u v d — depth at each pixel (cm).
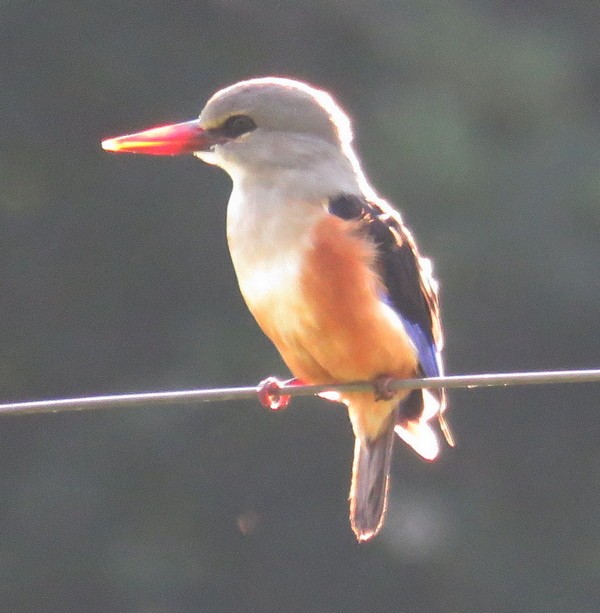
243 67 1725
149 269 1714
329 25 1738
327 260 698
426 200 1658
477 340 1714
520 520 1752
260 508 1661
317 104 739
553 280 1661
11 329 1702
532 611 1694
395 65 1716
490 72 1700
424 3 1739
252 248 713
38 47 1681
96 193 1712
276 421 1670
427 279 762
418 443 738
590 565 1734
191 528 1653
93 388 1700
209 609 1639
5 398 1700
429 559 1672
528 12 1811
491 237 1653
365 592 1656
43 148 1684
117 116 1700
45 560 1625
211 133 750
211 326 1683
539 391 1783
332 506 1677
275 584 1658
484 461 1767
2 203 1698
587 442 1789
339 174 731
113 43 1681
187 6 1716
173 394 609
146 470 1653
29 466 1670
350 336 700
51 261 1716
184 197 1714
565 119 1731
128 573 1617
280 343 717
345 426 1681
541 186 1675
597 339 1709
